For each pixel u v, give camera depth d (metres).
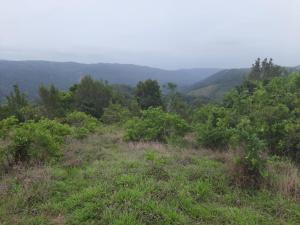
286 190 6.20
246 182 6.44
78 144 10.66
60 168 7.73
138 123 12.03
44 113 28.67
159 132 11.48
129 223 4.79
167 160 8.09
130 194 5.56
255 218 5.29
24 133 8.05
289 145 8.15
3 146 8.00
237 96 11.12
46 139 8.23
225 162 7.95
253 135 6.62
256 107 9.57
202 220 5.18
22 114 24.70
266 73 32.62
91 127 14.06
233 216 5.28
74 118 17.06
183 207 5.45
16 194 6.00
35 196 5.92
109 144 11.19
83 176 6.98
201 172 7.05
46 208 5.57
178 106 23.27
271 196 6.12
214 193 6.16
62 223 5.09
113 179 6.52
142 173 6.88
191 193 6.06
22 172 7.09
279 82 11.16
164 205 5.38
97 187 6.08
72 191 6.22
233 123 9.72
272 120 8.76
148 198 5.49
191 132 11.91
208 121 10.20
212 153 9.20
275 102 9.56
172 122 11.38
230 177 6.69
